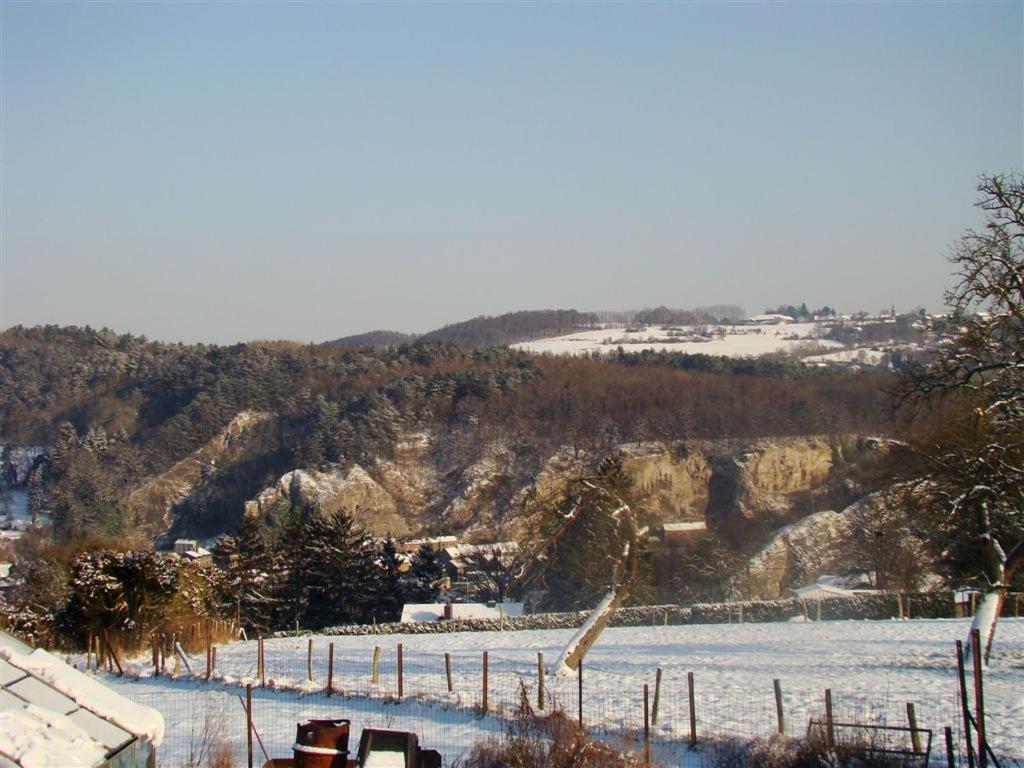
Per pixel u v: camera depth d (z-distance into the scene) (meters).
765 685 23.73
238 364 155.75
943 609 39.44
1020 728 18.81
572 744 16.72
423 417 134.12
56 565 41.19
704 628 37.59
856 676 24.44
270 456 133.50
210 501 129.00
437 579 78.50
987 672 24.12
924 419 28.12
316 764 13.77
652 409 120.88
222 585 49.16
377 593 72.56
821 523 77.00
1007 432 25.41
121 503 124.94
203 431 140.50
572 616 45.12
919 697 21.53
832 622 36.62
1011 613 36.03
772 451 106.94
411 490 123.94
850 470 101.31
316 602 69.25
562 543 29.77
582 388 130.88
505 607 61.88
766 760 17.09
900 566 52.03
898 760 16.39
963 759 16.91
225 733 18.84
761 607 42.62
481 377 138.75
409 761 13.21
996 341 26.00
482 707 22.22
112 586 32.34
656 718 20.61
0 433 162.62
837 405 114.00
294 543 69.50
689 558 71.44
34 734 8.45
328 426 131.50
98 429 146.25
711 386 125.31
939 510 26.47
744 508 102.56
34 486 138.00
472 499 118.56
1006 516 26.16
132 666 30.42
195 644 35.19
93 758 8.70
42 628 37.03
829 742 16.97
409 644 36.41
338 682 25.94
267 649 35.34
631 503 27.97
